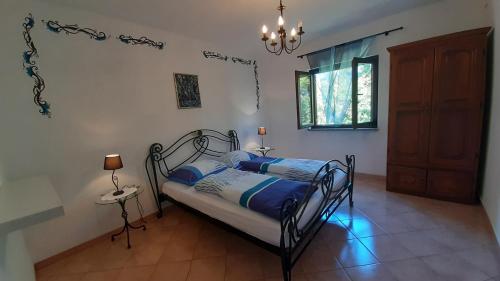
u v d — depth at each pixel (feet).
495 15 7.11
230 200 6.64
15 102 6.30
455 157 8.48
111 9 7.64
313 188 6.25
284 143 15.87
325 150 13.91
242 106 14.06
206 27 9.77
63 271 6.61
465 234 6.77
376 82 11.21
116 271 6.46
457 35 7.77
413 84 8.92
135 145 9.04
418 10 9.55
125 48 8.61
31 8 6.52
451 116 8.35
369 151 12.08
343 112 12.80
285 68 14.69
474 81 7.75
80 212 7.64
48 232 6.98
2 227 2.90
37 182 5.66
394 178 10.07
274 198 5.82
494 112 7.14
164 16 8.45
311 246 6.73
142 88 9.16
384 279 5.34
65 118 7.23
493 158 7.04
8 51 6.17
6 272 3.78
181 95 10.53
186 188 8.67
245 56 14.08
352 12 9.52
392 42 10.40
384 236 7.01
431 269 5.53
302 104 13.44
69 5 7.18
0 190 4.87
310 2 8.14
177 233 8.30
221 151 12.77
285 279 5.08
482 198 8.22
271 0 7.72
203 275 6.00
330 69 12.67
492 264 5.54
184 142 10.82
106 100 8.15
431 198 9.23
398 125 9.57
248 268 6.13
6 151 6.15
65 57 7.18
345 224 7.82
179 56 10.44
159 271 6.31
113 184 8.42
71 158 7.40
